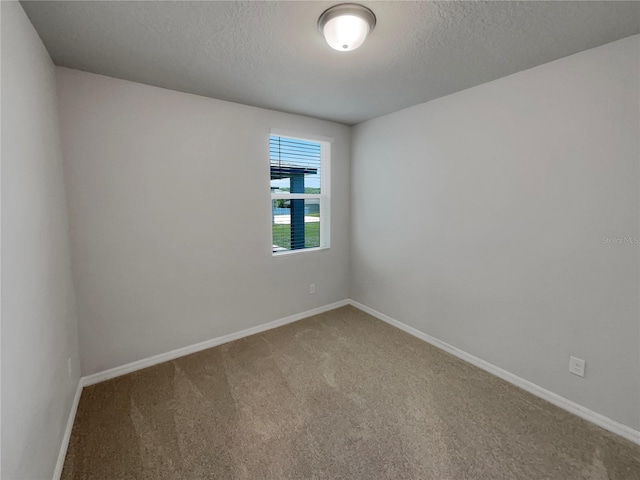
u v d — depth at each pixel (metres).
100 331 2.21
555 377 1.97
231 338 2.87
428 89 2.33
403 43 1.62
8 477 0.98
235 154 2.70
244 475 1.46
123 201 2.21
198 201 2.55
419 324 2.91
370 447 1.62
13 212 1.10
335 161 3.45
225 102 2.60
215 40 1.59
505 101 2.10
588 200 1.76
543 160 1.93
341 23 1.34
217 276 2.72
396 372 2.34
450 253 2.57
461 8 1.32
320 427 1.77
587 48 1.69
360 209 3.49
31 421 1.18
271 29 1.49
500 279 2.23
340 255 3.65
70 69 1.95
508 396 2.05
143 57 1.79
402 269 3.04
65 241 1.92
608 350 1.74
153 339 2.44
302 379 2.24
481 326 2.38
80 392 2.08
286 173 3.21
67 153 1.98
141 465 1.51
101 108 2.07
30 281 1.25
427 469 1.49
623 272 1.66
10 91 1.13
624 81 1.59
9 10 1.14
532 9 1.33
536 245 2.01
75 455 1.56
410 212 2.90
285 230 3.31
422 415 1.87
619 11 1.34
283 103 2.67
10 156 1.10
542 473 1.47
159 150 2.33
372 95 2.46
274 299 3.13
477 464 1.52
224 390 2.11
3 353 0.97
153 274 2.39
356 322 3.28
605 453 1.58
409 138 2.83
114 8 1.31
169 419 1.83
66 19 1.40
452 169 2.48
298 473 1.47
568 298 1.88
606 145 1.67
